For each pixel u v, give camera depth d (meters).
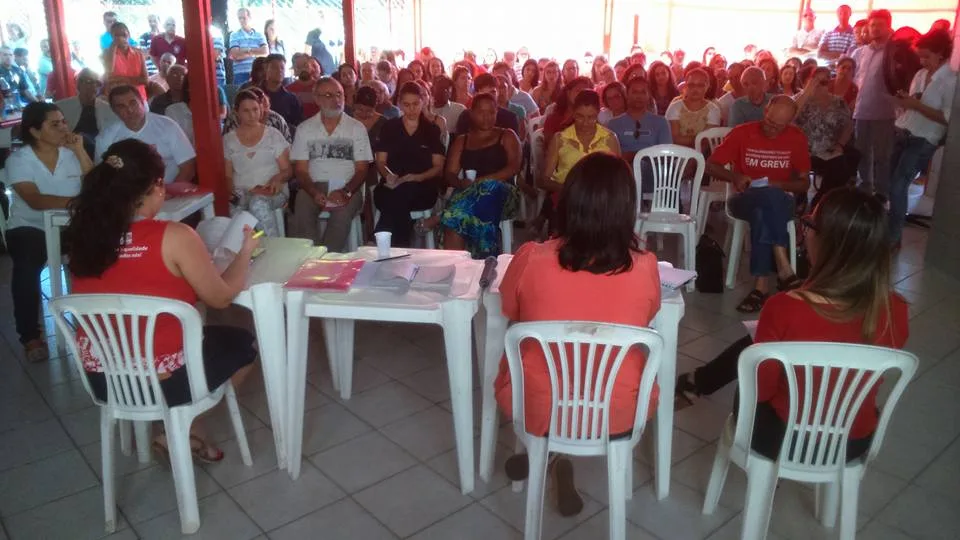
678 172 4.35
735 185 4.24
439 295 2.35
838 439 1.92
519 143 4.62
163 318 2.19
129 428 2.66
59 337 3.62
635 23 12.32
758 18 11.62
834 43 8.70
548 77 7.17
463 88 6.30
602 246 1.91
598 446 2.01
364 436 2.82
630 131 4.97
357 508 2.39
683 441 2.78
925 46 4.74
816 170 5.29
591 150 4.42
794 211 4.10
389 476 2.56
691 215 4.34
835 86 6.36
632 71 6.13
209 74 3.96
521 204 5.57
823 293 1.88
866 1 10.17
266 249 2.76
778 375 1.94
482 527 2.30
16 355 3.50
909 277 4.57
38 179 3.36
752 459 2.01
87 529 2.29
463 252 2.77
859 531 2.27
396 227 4.39
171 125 4.00
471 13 12.34
